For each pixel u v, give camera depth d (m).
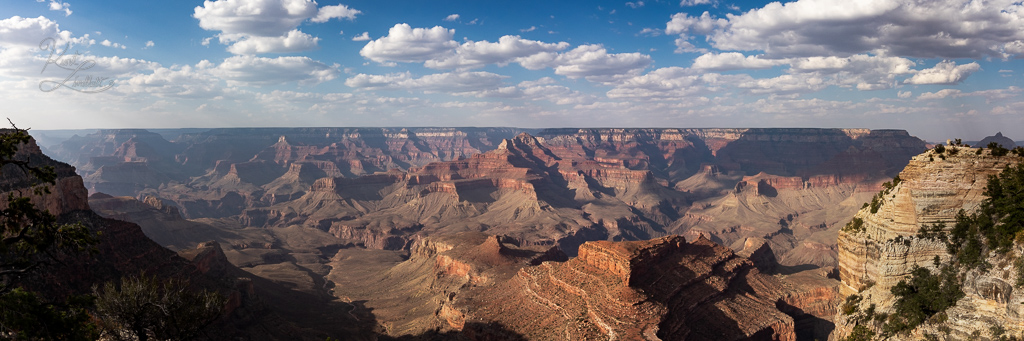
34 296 41.22
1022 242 46.19
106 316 53.25
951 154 55.88
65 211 112.62
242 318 130.62
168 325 56.34
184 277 122.56
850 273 61.88
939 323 49.50
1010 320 44.56
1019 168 50.91
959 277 50.47
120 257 112.94
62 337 42.91
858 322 57.06
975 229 51.44
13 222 42.31
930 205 55.12
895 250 55.50
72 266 98.00
